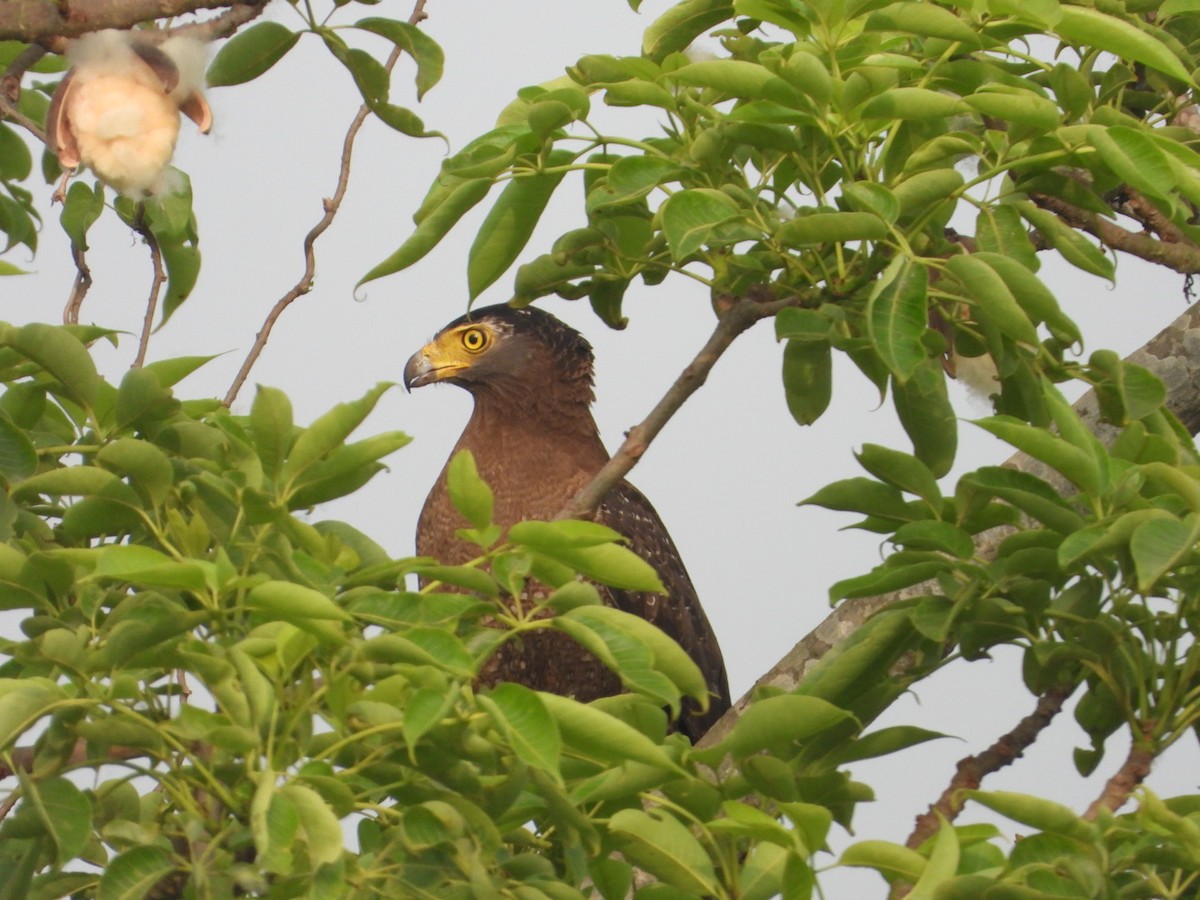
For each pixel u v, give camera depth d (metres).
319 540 5.75
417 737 4.91
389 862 5.62
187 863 5.56
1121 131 6.61
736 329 7.79
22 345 6.15
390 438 5.80
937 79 7.19
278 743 5.39
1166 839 5.37
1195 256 8.84
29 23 6.24
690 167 7.30
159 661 5.44
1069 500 6.59
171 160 6.61
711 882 5.50
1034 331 6.58
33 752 5.76
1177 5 7.82
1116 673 6.70
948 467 7.75
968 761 6.99
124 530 6.43
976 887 5.07
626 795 5.64
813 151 7.30
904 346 6.38
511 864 5.78
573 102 7.04
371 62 7.43
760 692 6.09
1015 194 7.41
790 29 7.15
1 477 6.11
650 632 5.55
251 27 7.28
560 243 8.11
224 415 6.31
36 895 5.97
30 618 5.77
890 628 6.66
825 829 5.22
